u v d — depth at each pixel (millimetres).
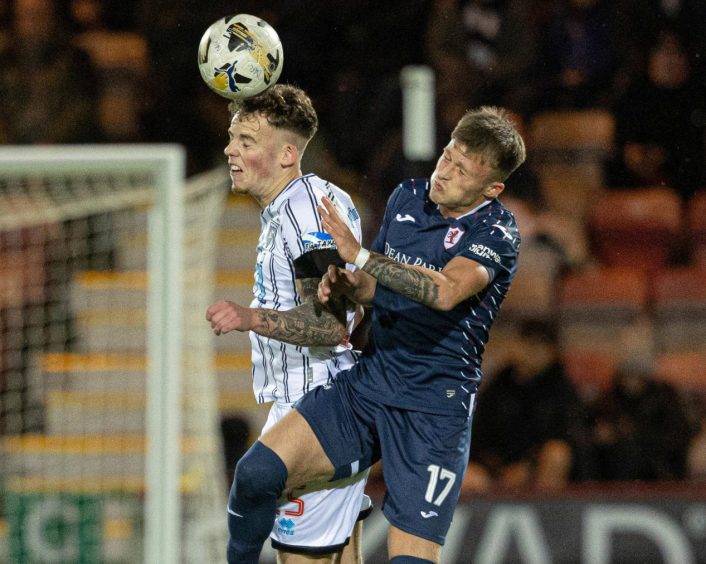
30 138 34719
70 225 29672
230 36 14234
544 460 27797
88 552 24328
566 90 36906
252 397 31312
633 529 24797
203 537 26047
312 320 13914
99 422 28875
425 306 13859
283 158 14648
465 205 13922
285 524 14867
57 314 29500
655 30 36781
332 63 33656
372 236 31469
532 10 36281
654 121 37000
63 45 35438
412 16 33781
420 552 13938
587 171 37312
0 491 26891
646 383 29000
